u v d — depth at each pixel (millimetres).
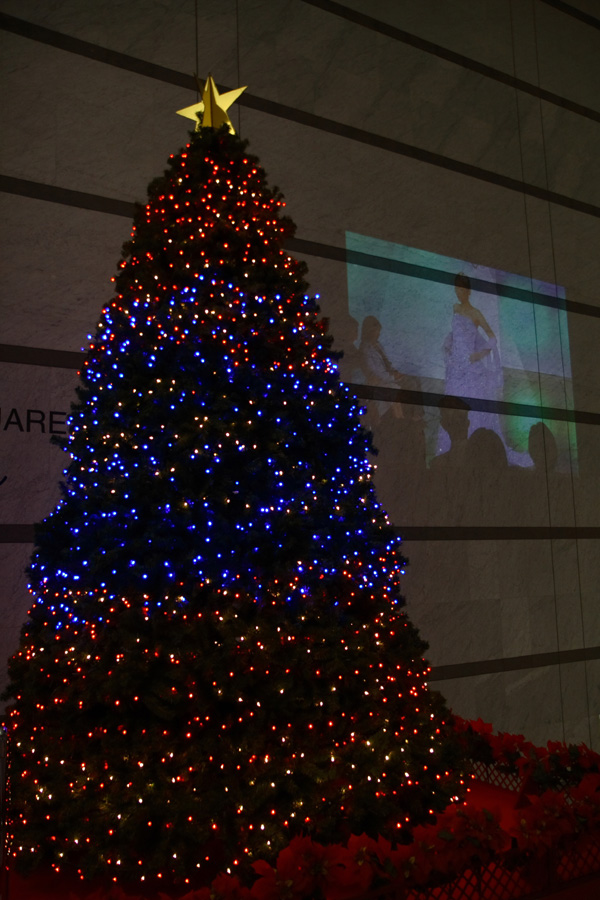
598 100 8609
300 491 3174
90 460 3279
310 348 3473
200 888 2891
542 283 7855
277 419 3178
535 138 8023
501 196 7688
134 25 5969
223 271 3398
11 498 5066
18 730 3279
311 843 2691
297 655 3014
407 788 3172
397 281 6902
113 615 3045
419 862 2805
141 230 3637
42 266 5379
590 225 8320
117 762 2920
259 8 6535
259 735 2947
